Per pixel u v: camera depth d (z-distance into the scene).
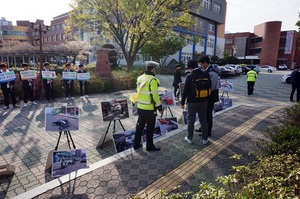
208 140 4.56
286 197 1.59
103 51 15.18
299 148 2.85
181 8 17.67
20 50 31.11
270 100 11.32
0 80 7.48
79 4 17.28
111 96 10.96
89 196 2.72
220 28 47.94
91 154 4.29
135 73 15.12
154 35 17.88
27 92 8.22
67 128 3.80
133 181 3.06
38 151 4.37
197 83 4.13
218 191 1.67
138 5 15.24
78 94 11.05
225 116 6.57
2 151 4.36
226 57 44.84
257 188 1.71
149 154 3.91
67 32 21.41
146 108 3.88
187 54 39.56
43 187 2.87
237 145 4.32
